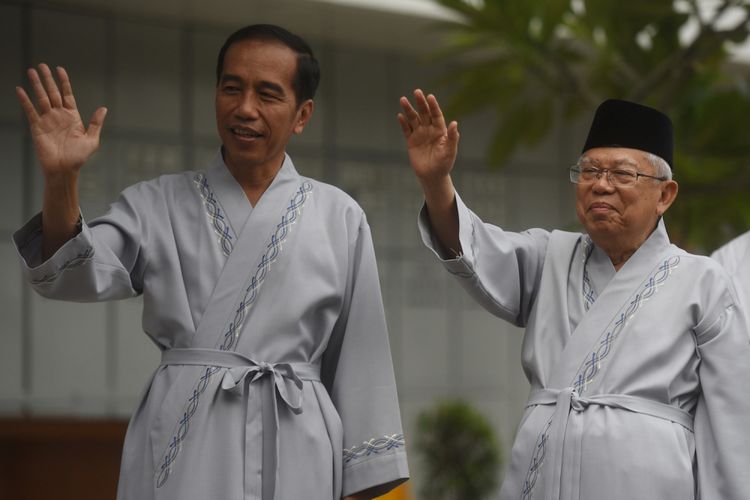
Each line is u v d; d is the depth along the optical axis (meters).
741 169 8.98
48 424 9.05
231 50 4.61
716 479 4.81
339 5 11.59
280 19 12.05
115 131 11.64
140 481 4.46
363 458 4.70
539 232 5.38
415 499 12.83
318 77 4.82
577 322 4.98
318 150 12.91
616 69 9.16
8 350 11.01
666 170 5.00
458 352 13.66
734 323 4.95
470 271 4.97
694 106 9.09
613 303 4.92
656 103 8.93
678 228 8.73
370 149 13.26
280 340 4.51
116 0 11.41
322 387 4.67
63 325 11.28
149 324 4.60
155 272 4.57
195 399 4.41
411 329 13.34
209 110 12.22
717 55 9.14
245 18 11.98
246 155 4.60
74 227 4.14
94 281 4.25
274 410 4.43
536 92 10.82
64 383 11.22
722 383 4.85
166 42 12.02
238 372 4.43
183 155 12.02
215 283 4.54
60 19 11.48
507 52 8.98
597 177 4.93
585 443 4.72
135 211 4.59
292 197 4.72
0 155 11.11
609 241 4.97
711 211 8.82
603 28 8.82
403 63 13.52
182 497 4.35
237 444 4.40
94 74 11.61
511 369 14.06
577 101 9.17
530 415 4.92
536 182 14.38
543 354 4.97
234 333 4.48
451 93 13.70
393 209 13.34
